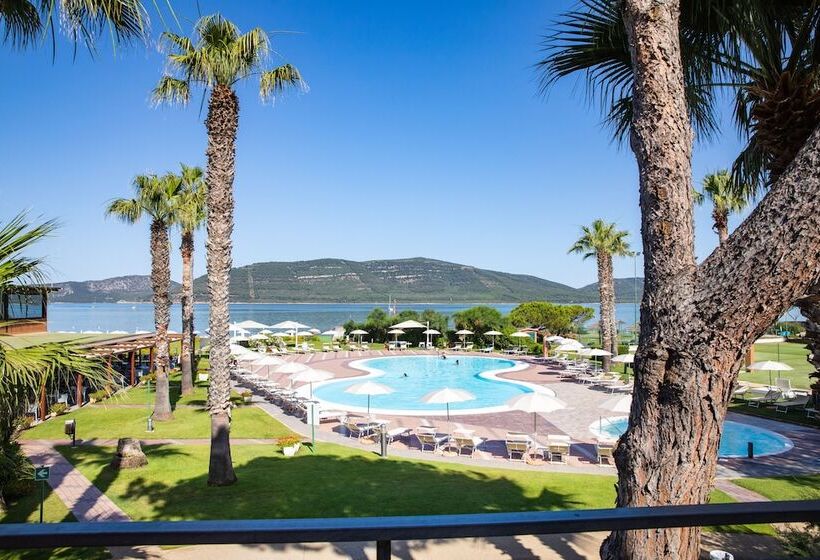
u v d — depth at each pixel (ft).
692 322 11.32
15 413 18.49
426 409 86.89
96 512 38.91
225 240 47.85
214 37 47.55
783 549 29.71
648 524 5.19
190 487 44.32
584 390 101.65
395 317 199.93
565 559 29.94
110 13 14.69
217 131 48.49
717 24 16.39
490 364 147.64
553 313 173.17
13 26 21.53
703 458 11.50
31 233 17.81
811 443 62.39
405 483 45.60
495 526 5.05
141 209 74.18
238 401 89.81
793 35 18.49
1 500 39.37
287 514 37.63
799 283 10.30
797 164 10.26
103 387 19.63
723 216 102.58
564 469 52.42
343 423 72.38
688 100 18.29
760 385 100.58
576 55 18.57
